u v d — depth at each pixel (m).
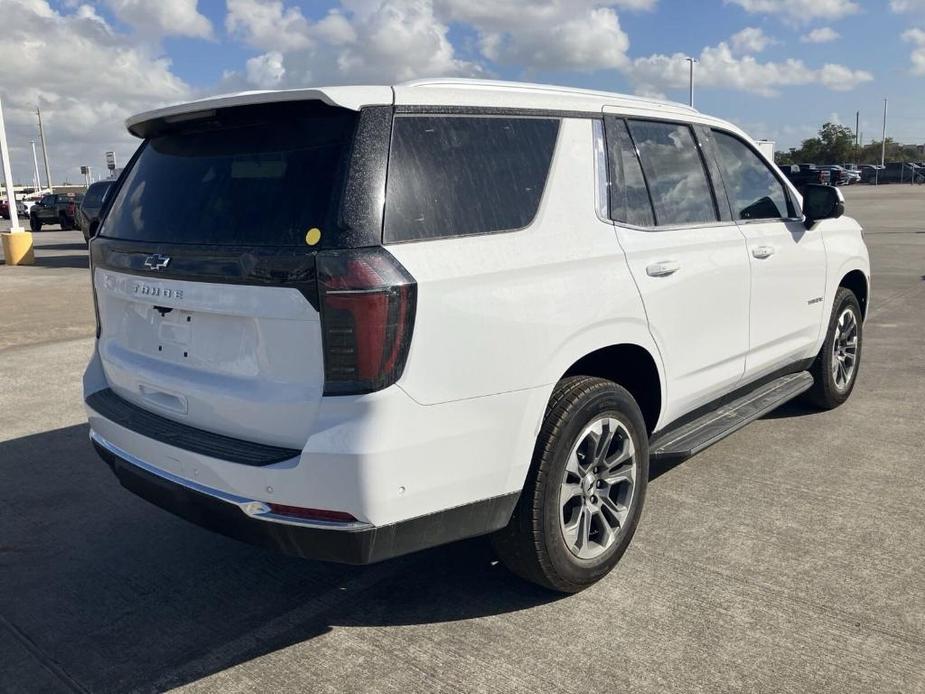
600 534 3.37
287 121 2.84
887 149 97.88
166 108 3.09
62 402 6.48
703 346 3.94
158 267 2.98
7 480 4.82
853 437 5.15
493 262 2.85
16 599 3.45
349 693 2.76
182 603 3.40
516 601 3.32
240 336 2.79
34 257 20.66
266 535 2.72
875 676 2.75
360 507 2.57
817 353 5.29
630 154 3.62
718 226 4.10
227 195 2.90
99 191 19.14
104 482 4.79
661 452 3.77
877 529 3.85
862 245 5.70
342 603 3.36
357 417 2.54
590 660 2.88
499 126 3.06
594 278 3.22
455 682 2.79
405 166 2.72
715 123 4.31
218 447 2.80
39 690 2.84
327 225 2.57
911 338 8.06
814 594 3.28
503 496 2.95
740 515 4.03
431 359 2.66
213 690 2.81
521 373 2.92
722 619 3.11
